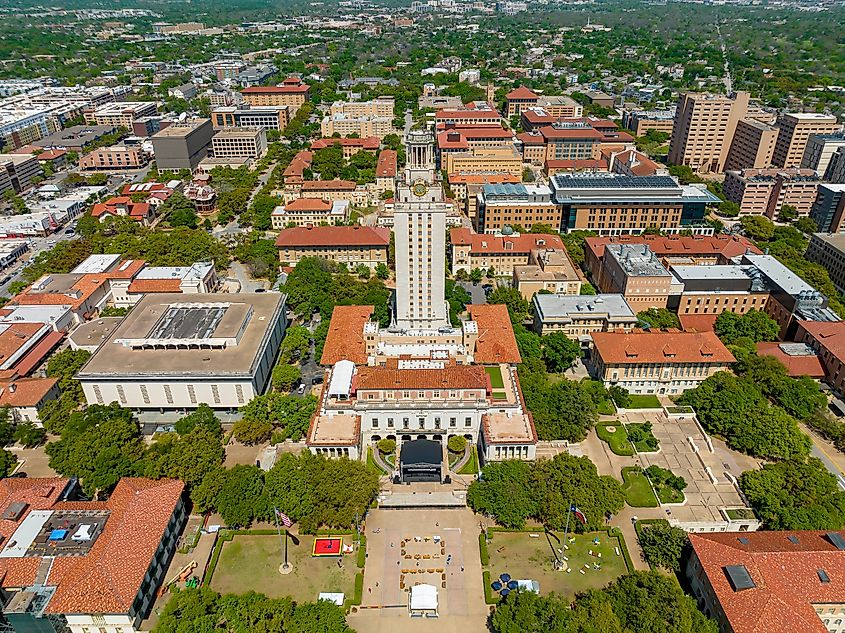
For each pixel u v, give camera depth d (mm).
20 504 148000
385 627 135875
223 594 142375
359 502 158125
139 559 136125
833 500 158625
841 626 127312
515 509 157750
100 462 166250
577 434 186375
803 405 196625
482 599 142125
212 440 177000
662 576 134250
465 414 186750
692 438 191000
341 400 189500
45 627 126438
